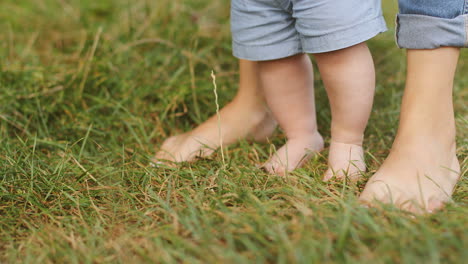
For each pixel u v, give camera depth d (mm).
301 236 905
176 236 965
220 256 872
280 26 1232
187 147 1429
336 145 1286
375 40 2127
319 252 877
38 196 1202
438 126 1114
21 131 1609
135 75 1876
